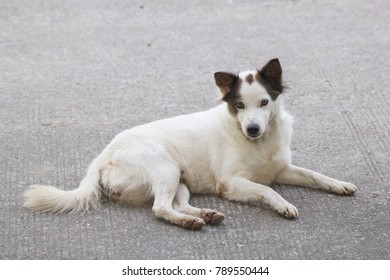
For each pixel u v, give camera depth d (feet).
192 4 43.37
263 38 38.88
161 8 42.91
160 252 21.95
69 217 23.94
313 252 21.88
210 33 39.63
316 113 31.12
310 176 25.20
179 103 32.37
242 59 36.63
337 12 41.86
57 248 22.33
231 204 24.52
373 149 28.07
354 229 23.03
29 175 26.63
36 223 23.62
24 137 29.48
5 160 27.66
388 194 25.02
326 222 23.36
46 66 36.35
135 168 24.26
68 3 43.80
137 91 33.63
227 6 42.98
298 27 40.06
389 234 22.79
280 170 25.45
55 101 32.78
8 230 23.27
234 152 24.75
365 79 34.27
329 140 28.81
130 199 24.58
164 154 24.44
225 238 22.59
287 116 25.72
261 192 23.99
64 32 40.09
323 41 38.34
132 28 40.42
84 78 35.04
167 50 37.83
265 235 22.71
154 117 31.14
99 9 42.91
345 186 24.80
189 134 25.31
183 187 24.81
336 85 33.73
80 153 28.17
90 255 21.93
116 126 30.37
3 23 41.19
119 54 37.52
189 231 22.98
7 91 33.76
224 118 25.09
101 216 23.97
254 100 24.20
